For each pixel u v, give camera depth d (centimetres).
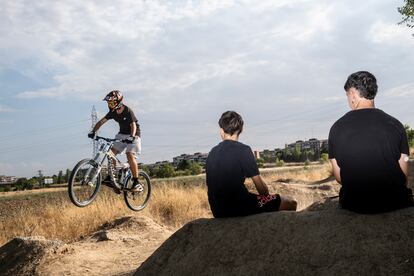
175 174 6806
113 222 968
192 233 352
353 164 268
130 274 543
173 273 328
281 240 288
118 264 627
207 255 318
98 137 752
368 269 237
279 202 357
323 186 1432
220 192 346
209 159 355
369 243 251
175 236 363
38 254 632
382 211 270
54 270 594
